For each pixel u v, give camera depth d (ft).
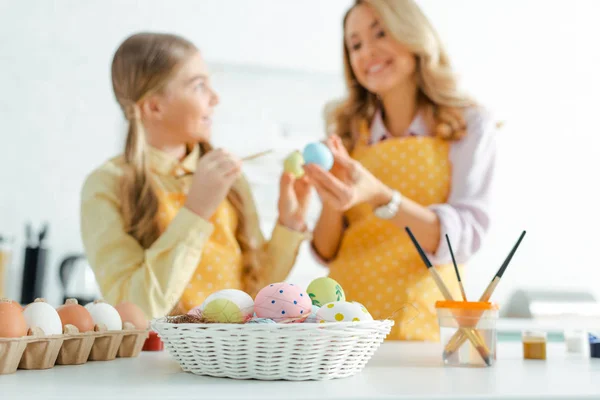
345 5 8.91
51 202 8.16
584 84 9.33
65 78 8.32
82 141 8.29
